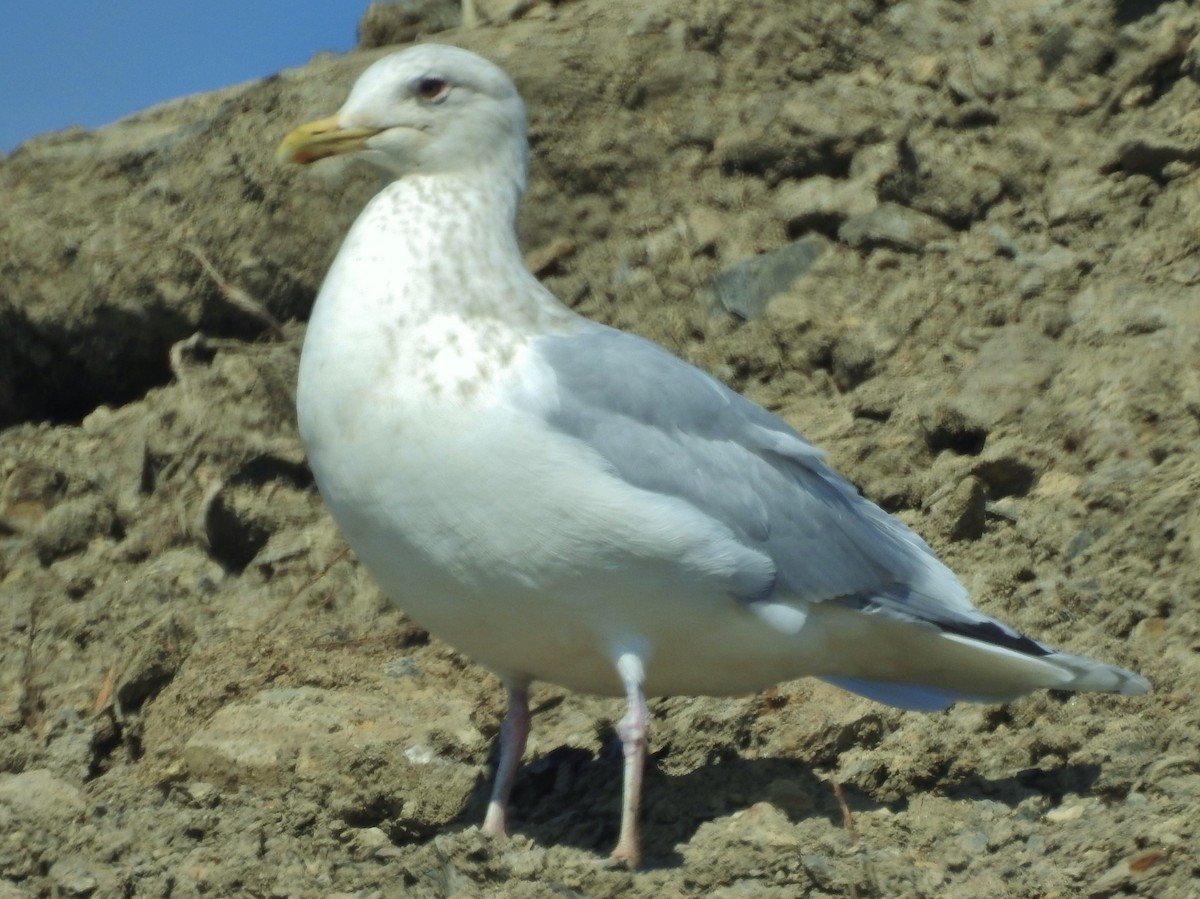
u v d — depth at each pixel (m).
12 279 15.05
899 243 14.04
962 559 11.51
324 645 11.93
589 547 8.33
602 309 14.45
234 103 15.37
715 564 8.45
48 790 10.09
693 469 8.68
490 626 8.69
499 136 9.57
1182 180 13.79
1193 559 10.73
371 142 9.55
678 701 10.69
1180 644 10.25
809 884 8.15
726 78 15.20
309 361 8.75
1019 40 14.92
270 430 13.69
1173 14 14.54
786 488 8.97
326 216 14.68
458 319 8.63
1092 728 9.55
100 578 13.42
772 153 14.77
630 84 15.09
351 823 9.63
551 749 10.54
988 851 8.52
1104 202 13.87
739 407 9.18
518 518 8.32
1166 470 11.44
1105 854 8.09
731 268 14.23
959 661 9.23
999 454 11.86
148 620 12.45
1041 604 10.91
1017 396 12.38
